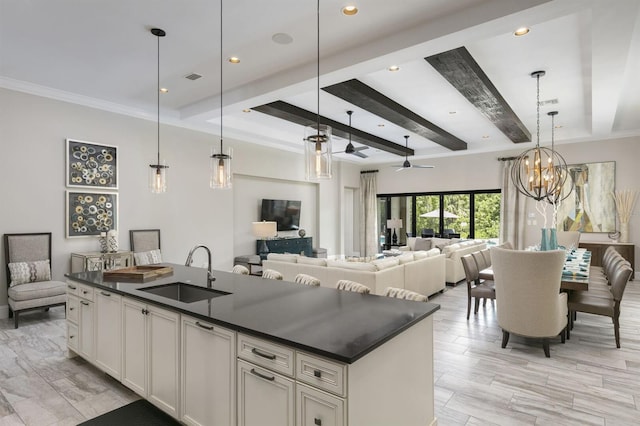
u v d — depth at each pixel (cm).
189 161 648
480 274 460
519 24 295
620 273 361
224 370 192
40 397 268
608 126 631
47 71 429
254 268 764
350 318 195
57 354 344
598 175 749
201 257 664
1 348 359
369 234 1062
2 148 448
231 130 696
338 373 148
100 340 286
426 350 213
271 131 771
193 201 654
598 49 336
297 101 554
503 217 848
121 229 556
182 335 216
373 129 727
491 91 449
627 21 286
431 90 500
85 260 480
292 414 163
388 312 207
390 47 345
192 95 519
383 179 1053
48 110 486
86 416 244
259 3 293
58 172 495
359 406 154
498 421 237
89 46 367
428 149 921
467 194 920
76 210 511
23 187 464
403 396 190
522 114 614
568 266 415
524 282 336
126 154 564
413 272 529
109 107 541
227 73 437
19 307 417
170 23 323
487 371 312
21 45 364
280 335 167
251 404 180
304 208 942
